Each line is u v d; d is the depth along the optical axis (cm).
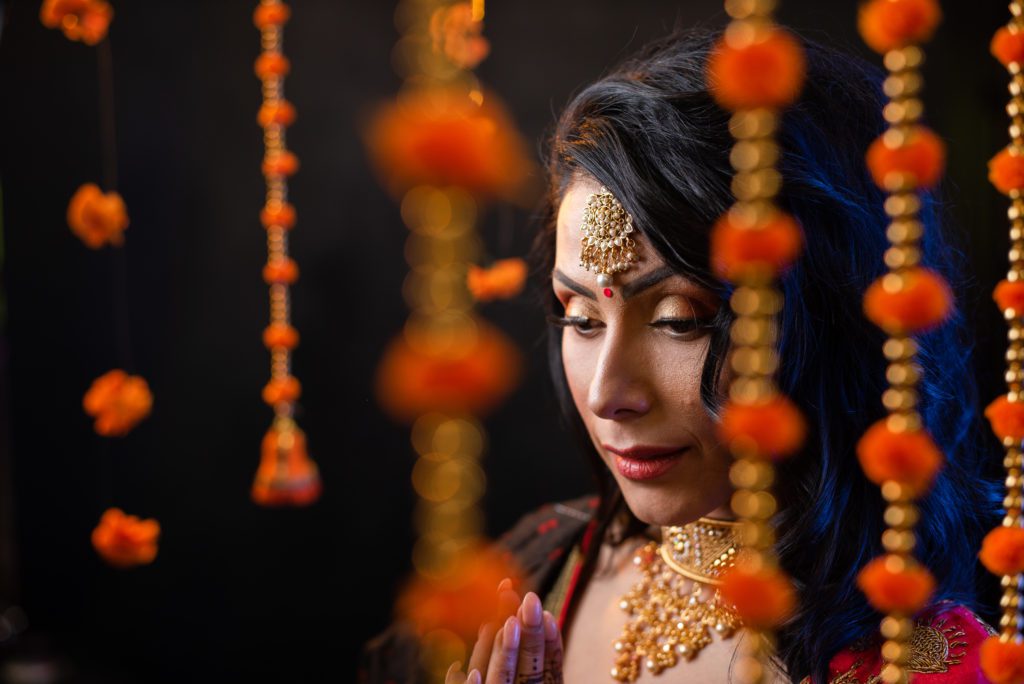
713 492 85
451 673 92
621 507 108
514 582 114
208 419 230
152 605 238
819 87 87
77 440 234
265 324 225
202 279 226
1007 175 63
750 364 50
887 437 53
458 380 56
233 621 236
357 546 229
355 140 216
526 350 204
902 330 52
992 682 70
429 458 63
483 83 202
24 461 236
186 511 234
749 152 48
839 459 84
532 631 85
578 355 88
